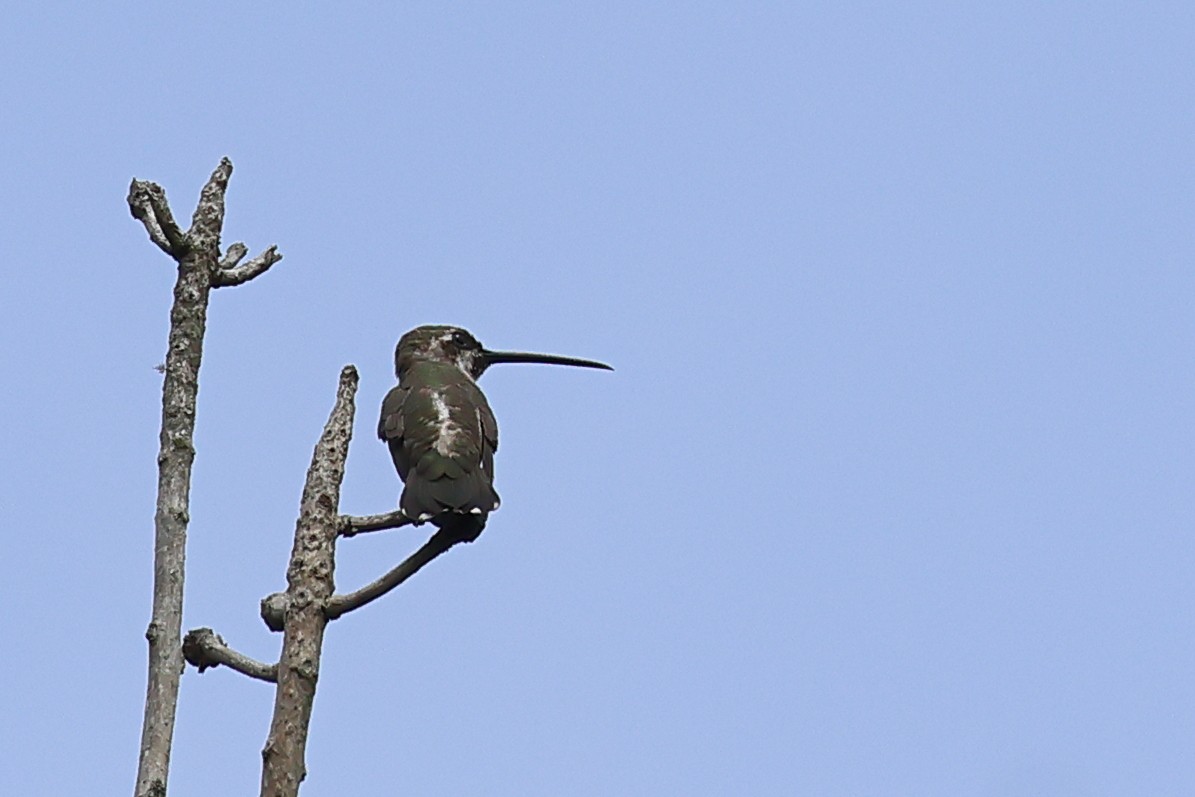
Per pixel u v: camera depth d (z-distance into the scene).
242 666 12.23
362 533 13.04
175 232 13.17
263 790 11.55
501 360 18.23
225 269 13.62
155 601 12.02
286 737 11.68
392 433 14.78
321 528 12.40
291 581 12.23
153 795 11.30
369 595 12.36
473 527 13.48
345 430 12.99
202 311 13.16
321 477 12.65
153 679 11.74
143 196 13.34
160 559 12.17
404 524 13.20
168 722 11.60
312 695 11.90
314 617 12.09
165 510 12.34
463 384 15.62
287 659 11.91
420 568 12.82
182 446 12.60
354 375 13.34
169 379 12.84
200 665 12.42
